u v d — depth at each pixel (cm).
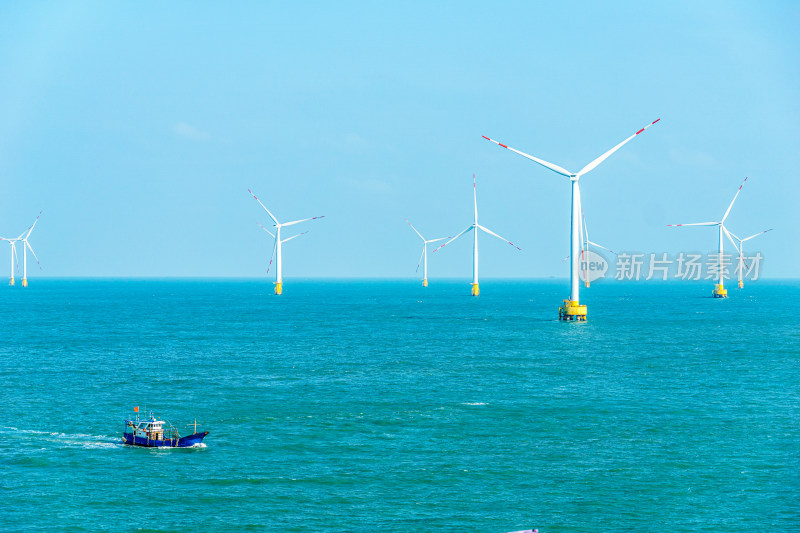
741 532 19338
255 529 19488
